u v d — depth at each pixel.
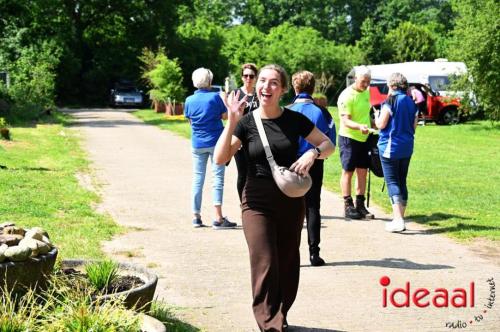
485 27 32.97
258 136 5.57
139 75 63.09
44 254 5.47
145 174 16.41
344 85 67.81
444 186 15.32
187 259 8.48
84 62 64.50
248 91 9.12
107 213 11.33
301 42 68.06
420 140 28.56
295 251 5.81
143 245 9.16
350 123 10.66
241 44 68.38
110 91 60.72
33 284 5.33
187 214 11.45
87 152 21.23
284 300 5.89
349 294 7.17
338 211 11.95
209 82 10.30
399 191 10.23
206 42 66.38
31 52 45.12
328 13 98.69
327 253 8.90
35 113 35.19
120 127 33.25
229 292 7.15
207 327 6.08
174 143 24.98
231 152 5.61
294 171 5.47
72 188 13.58
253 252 5.50
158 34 65.62
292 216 5.63
